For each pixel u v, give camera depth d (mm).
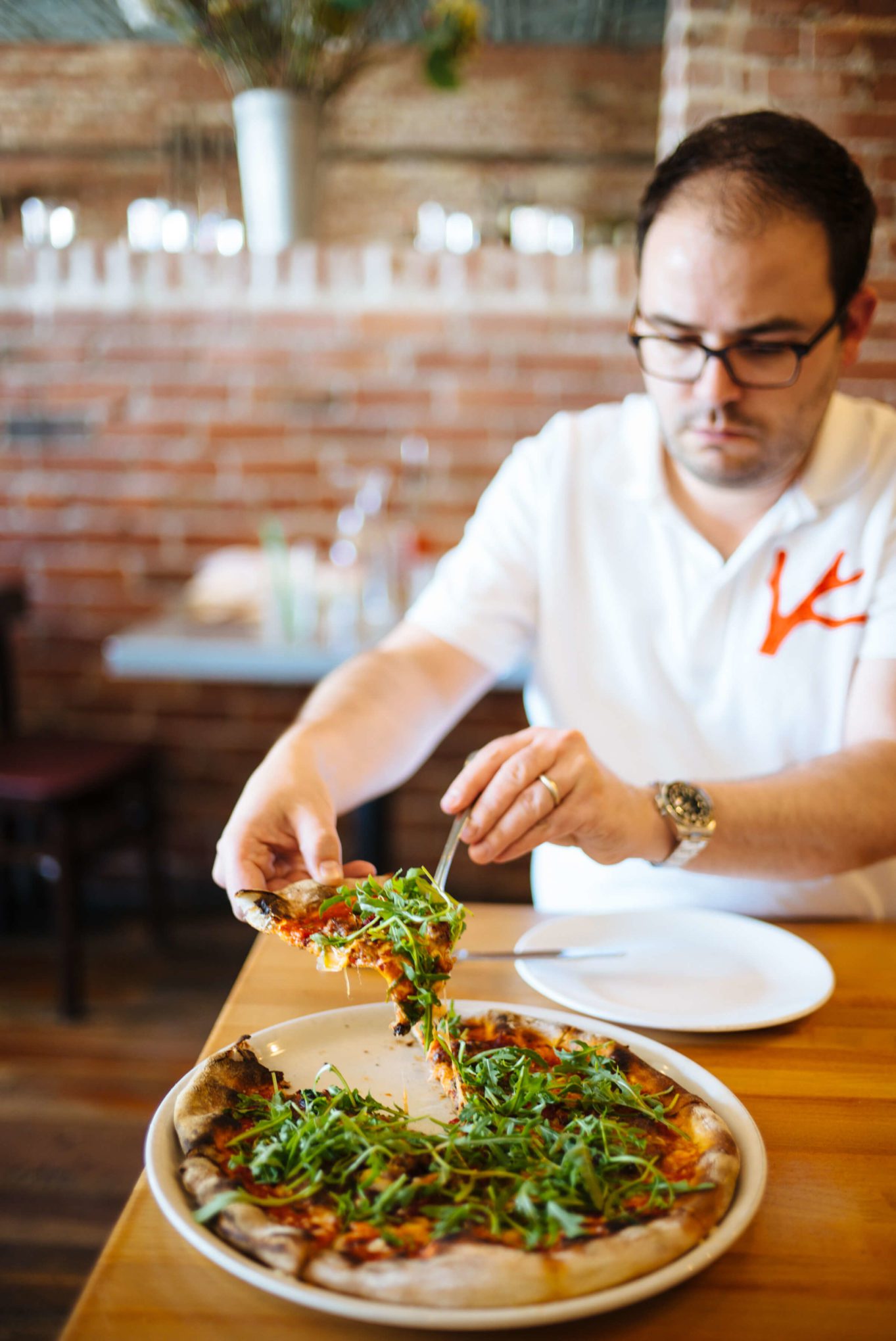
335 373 3070
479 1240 601
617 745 1407
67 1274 1764
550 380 3037
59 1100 2264
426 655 1357
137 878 3277
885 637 1270
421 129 5238
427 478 3111
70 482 3158
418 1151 695
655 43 5098
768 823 1062
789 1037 923
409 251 2998
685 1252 608
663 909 1141
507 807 942
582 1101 760
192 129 4855
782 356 1077
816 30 2648
